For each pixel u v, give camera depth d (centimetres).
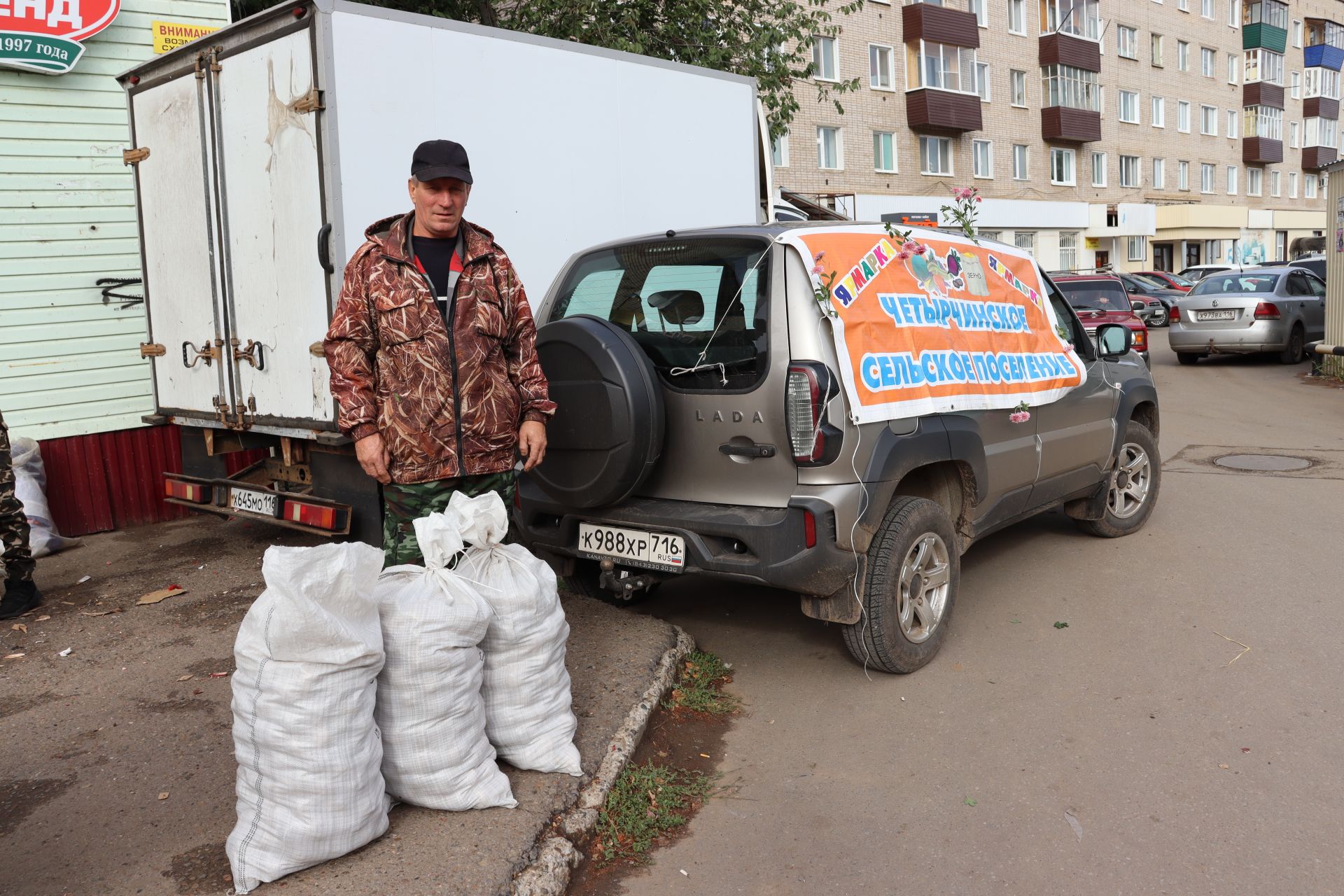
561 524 434
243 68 486
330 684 260
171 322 564
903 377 402
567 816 303
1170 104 4100
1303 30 5072
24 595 519
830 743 371
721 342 394
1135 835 300
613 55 598
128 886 271
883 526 405
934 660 443
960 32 2978
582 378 396
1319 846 290
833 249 397
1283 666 420
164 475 602
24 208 671
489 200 529
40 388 682
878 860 294
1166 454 914
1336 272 1440
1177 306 1688
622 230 612
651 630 450
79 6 670
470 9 1288
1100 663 433
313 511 507
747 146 720
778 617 508
